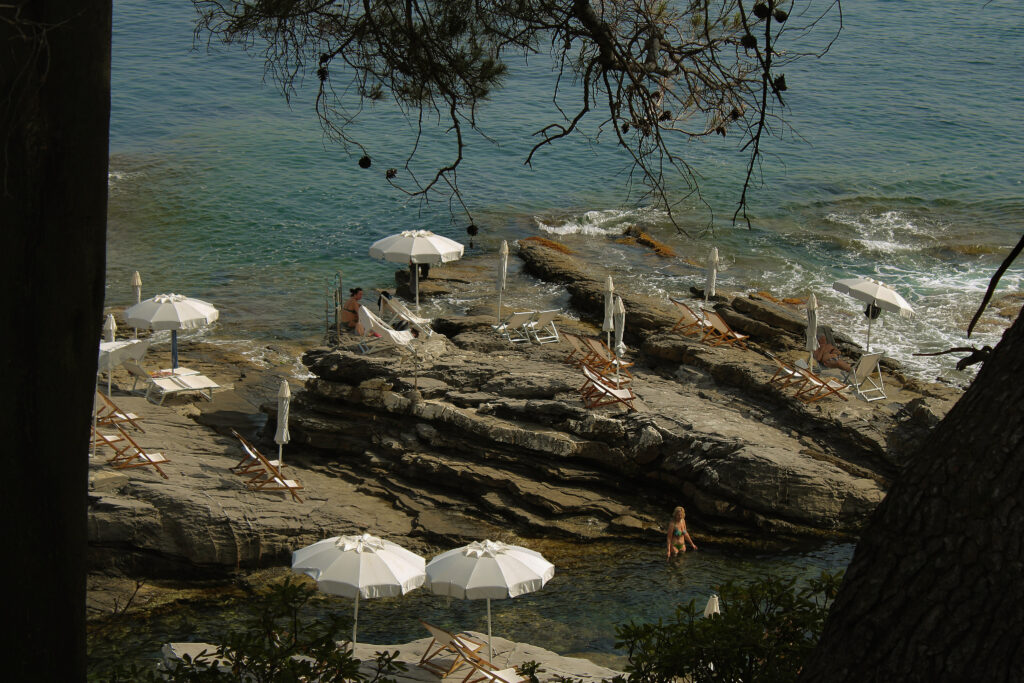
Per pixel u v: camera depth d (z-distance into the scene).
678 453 16.66
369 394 17.67
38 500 4.45
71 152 4.25
